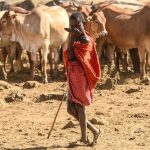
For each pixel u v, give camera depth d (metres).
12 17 21.11
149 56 21.02
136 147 10.96
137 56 22.25
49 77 22.09
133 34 21.05
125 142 11.33
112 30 21.56
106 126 12.74
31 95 17.42
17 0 30.28
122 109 14.70
